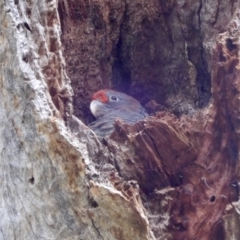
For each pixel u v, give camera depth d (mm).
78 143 2100
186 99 3104
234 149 2369
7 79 2178
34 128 2100
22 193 2174
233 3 2908
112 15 3309
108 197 1990
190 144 2410
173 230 2309
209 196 2340
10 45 2184
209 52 2979
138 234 1995
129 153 2412
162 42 3258
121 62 3441
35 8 2305
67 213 2074
